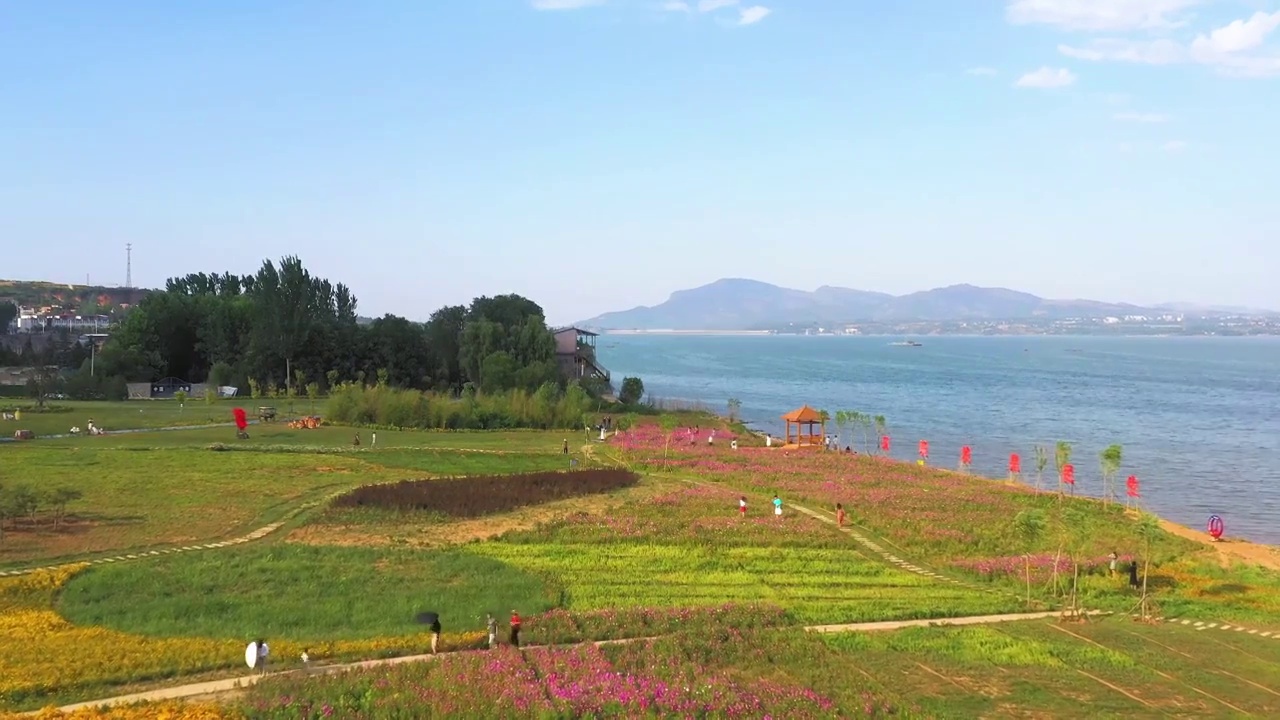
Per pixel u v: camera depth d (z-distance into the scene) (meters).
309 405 115.06
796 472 73.25
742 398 181.38
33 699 26.19
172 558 42.12
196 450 72.81
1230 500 76.31
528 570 42.47
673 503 58.78
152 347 140.38
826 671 30.42
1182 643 34.53
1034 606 39.31
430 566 42.12
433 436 91.00
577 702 26.59
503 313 159.88
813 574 43.69
